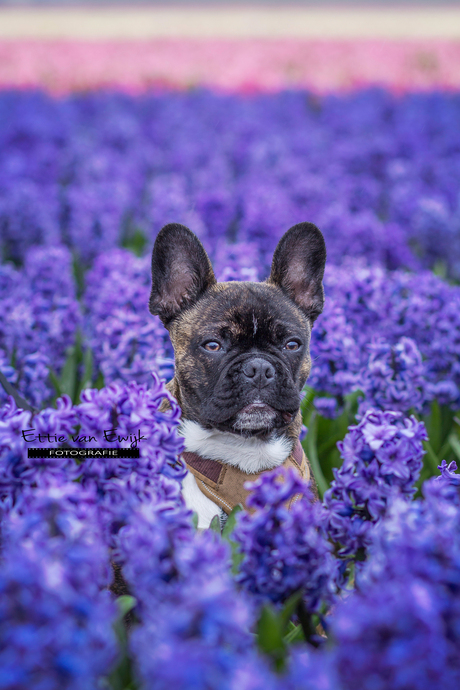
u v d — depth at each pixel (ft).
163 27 88.17
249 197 30.35
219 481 11.18
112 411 8.25
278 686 5.65
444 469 8.76
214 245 28.37
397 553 6.46
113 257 20.58
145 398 8.44
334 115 49.11
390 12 102.73
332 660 6.02
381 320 16.67
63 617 5.60
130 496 7.41
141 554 6.48
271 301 12.26
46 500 6.66
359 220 27.12
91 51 67.46
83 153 38.45
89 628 5.74
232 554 8.22
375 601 6.05
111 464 8.04
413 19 94.48
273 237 25.98
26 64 61.16
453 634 6.14
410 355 13.69
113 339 15.56
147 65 64.28
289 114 49.73
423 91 56.49
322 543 7.79
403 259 26.35
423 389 14.78
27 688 5.40
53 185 34.19
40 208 28.63
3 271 18.78
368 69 62.44
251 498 7.32
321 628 9.83
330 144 43.73
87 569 6.07
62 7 110.93
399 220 31.73
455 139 41.98
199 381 11.75
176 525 6.99
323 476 13.94
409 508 7.36
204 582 5.87
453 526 7.01
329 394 15.35
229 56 67.10
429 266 28.73
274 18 96.73
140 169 39.27
